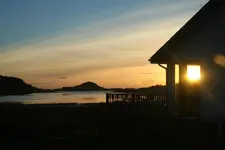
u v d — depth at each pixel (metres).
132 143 14.90
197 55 18.34
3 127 18.27
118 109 21.72
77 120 20.39
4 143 16.03
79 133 17.08
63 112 24.31
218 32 17.45
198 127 16.44
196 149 13.21
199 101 18.16
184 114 18.73
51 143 15.93
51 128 18.06
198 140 14.47
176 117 18.23
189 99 18.70
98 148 14.55
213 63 17.56
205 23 18.08
